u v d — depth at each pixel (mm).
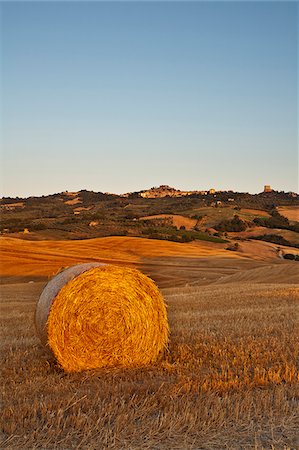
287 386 7082
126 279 9102
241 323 12336
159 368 8469
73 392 6980
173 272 48844
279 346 9320
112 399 6414
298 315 13773
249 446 5320
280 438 5492
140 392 6875
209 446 5320
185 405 6227
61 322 8648
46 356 9180
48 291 8969
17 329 12734
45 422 5867
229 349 9195
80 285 8789
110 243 66812
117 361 8961
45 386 7227
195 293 23344
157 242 68375
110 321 8977
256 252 68000
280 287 24156
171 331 11242
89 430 5523
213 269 51875
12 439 5414
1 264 53375
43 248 63062
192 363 8508
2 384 7430
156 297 9312
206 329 11461
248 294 20656
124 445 5297
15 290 34812
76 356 8688
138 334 9094
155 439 5434
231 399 6496
